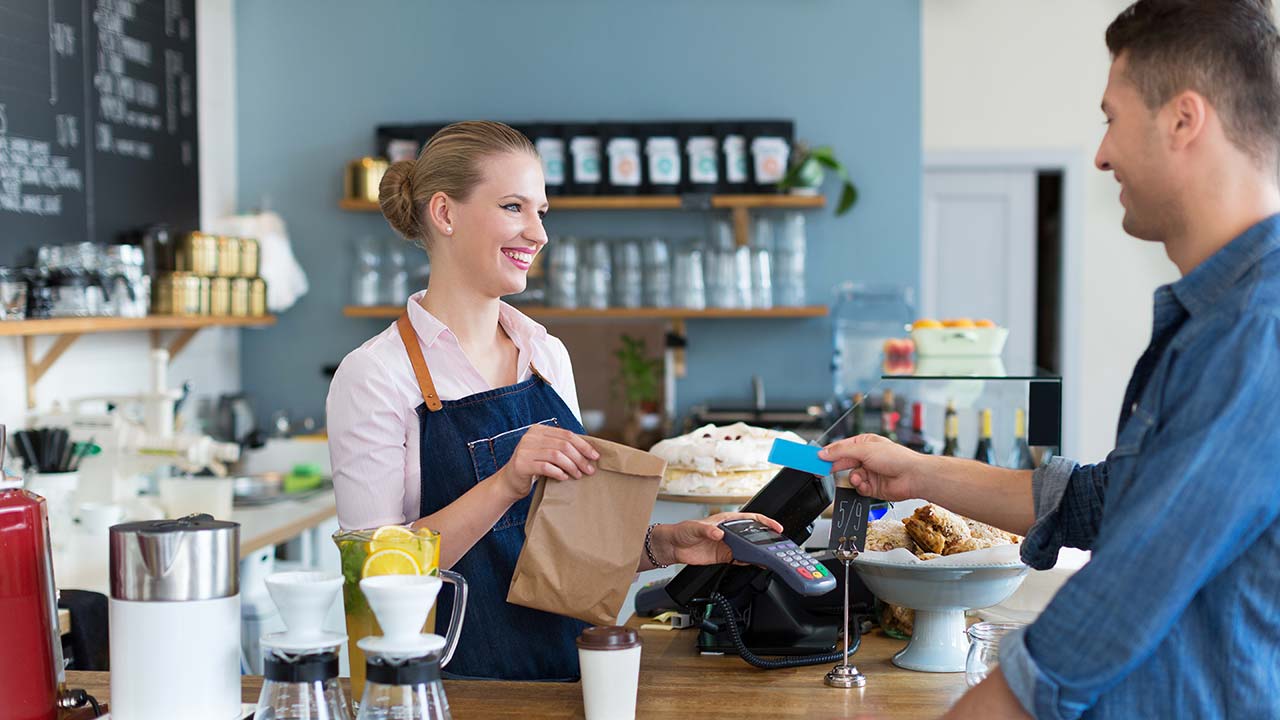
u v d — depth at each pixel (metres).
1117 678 1.06
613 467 1.51
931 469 1.55
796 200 4.37
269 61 4.65
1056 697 1.07
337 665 1.22
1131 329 5.72
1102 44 5.63
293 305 4.69
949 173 5.80
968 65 5.69
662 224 4.58
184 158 4.14
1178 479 1.04
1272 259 1.08
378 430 1.70
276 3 4.64
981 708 1.12
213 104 4.49
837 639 1.73
